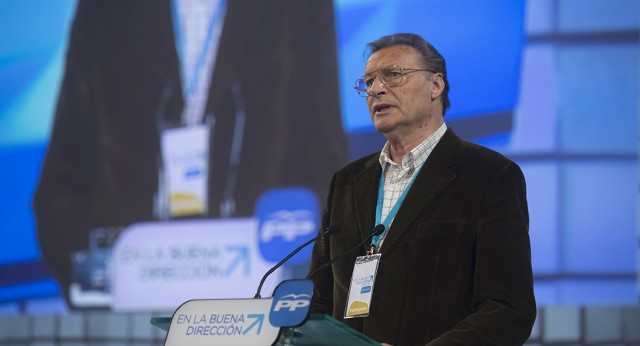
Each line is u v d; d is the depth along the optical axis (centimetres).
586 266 709
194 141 830
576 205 715
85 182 862
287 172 799
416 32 772
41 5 903
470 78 750
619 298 701
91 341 837
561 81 728
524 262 378
